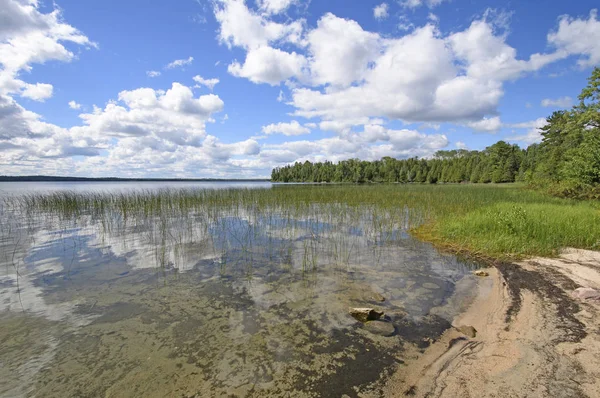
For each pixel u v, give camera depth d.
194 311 4.29
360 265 6.37
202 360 3.17
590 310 4.00
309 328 3.81
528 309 4.12
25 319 4.04
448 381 2.76
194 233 9.41
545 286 4.95
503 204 12.45
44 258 6.84
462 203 14.57
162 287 5.18
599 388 2.53
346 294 4.88
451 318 4.05
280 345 3.44
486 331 3.65
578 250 6.95
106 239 8.62
